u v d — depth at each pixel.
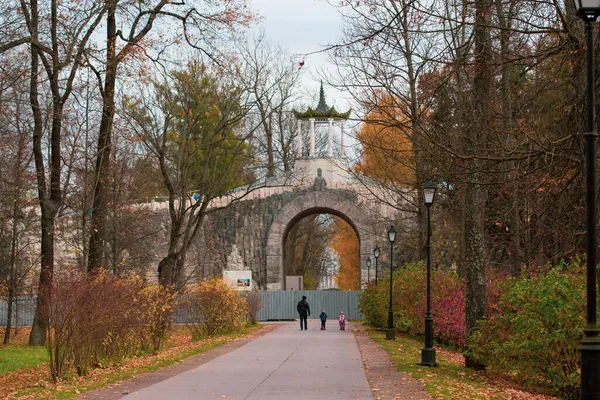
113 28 28.05
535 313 15.39
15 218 31.91
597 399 8.34
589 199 8.76
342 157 52.72
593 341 8.48
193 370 18.28
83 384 15.97
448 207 31.36
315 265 82.31
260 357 22.00
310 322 48.34
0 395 14.80
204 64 31.97
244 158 47.44
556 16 17.58
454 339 27.61
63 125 31.30
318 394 13.74
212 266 49.31
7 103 27.84
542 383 15.95
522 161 16.98
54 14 25.77
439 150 17.62
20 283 35.44
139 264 44.56
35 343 29.59
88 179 35.25
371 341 29.39
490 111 17.97
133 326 22.09
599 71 14.80
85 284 18.41
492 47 16.97
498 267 33.84
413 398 13.26
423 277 31.92
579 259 16.61
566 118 17.44
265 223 50.47
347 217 49.59
